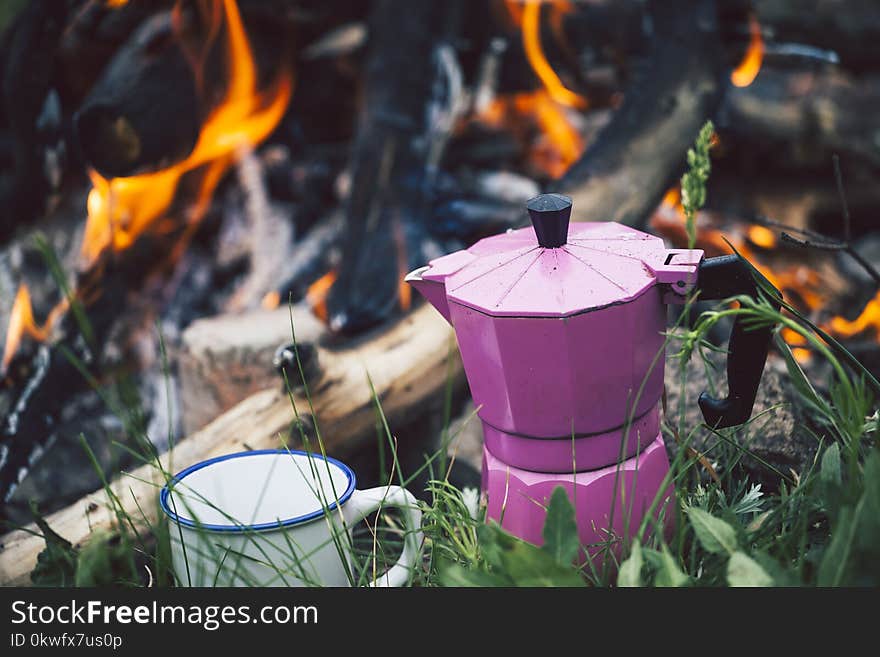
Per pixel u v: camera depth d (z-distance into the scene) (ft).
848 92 8.88
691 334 2.50
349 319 4.93
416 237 5.68
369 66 6.56
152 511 3.34
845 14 9.36
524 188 7.69
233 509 2.88
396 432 4.29
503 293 2.51
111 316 5.70
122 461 5.51
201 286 7.55
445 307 2.83
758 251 7.47
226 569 2.54
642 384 2.54
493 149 8.39
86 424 5.94
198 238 8.01
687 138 5.10
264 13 7.39
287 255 7.45
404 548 2.83
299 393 3.95
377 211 5.76
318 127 8.71
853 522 2.22
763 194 8.37
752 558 2.39
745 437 3.43
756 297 2.58
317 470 2.80
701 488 2.98
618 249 2.65
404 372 4.13
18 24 5.31
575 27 7.98
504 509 2.74
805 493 2.76
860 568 2.23
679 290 2.54
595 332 2.45
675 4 5.55
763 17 9.31
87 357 5.27
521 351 2.49
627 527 2.57
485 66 8.37
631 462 2.69
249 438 3.82
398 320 4.44
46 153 5.64
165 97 5.13
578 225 2.94
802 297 6.95
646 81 5.40
